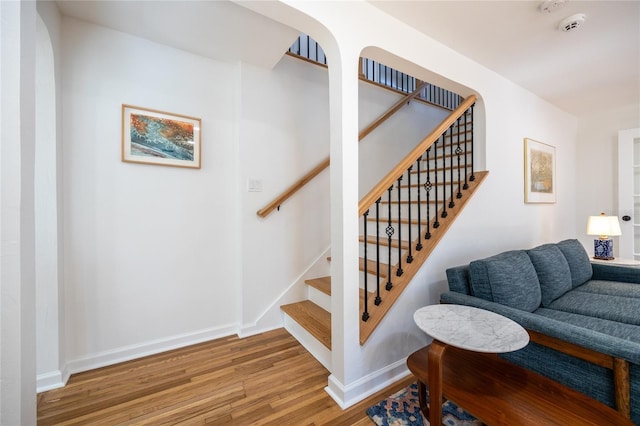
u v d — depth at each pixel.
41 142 1.56
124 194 1.90
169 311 2.06
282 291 2.45
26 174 0.78
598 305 1.84
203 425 1.32
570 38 2.02
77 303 1.75
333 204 1.56
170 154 2.05
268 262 2.38
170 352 2.00
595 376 1.16
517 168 2.75
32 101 0.81
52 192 1.59
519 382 1.12
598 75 2.58
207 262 2.21
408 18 1.78
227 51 2.11
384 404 1.46
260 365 1.83
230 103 2.30
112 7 1.63
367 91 3.13
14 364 0.74
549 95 3.01
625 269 2.39
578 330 1.20
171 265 2.07
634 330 1.49
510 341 1.04
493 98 2.49
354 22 1.57
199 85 2.16
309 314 2.23
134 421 1.34
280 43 2.00
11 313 0.74
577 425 0.88
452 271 1.82
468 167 2.63
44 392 1.55
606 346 1.09
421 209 2.52
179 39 1.96
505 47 2.12
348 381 1.49
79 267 1.76
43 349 1.58
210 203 2.22
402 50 1.81
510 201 2.67
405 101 3.30
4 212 0.73
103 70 1.82
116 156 1.87
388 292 1.74
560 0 1.63
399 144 3.40
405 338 1.76
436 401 1.08
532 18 1.80
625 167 3.28
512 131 2.70
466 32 1.94
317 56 2.87
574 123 3.70
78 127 1.75
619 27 1.89
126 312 1.91
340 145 1.51
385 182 1.69
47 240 1.58
